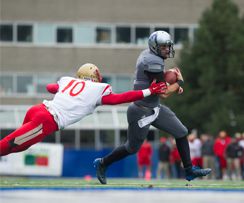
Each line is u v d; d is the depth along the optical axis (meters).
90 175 100.12
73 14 153.50
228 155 89.56
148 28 154.62
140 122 33.34
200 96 128.12
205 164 90.50
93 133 138.12
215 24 129.50
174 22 154.50
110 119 138.75
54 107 30.00
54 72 153.12
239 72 128.50
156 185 34.00
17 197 16.33
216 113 121.25
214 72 126.44
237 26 130.62
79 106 30.11
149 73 32.25
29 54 152.75
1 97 150.62
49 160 91.69
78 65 153.62
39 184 35.44
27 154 91.06
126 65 154.62
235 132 121.38
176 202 15.77
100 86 30.19
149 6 154.50
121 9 154.50
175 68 32.62
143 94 30.23
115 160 34.94
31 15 153.00
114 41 154.50
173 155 93.81
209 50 128.75
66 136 137.50
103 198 16.06
